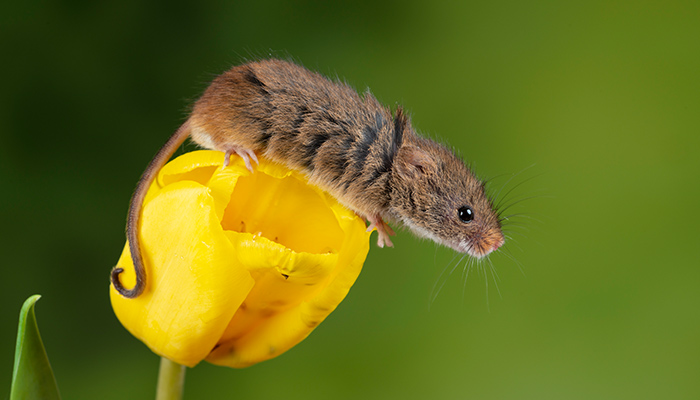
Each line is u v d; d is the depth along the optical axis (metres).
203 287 0.43
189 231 0.43
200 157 0.44
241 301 0.44
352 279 0.44
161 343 0.44
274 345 0.44
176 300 0.44
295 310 0.44
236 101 0.46
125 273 0.44
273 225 0.45
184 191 0.44
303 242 0.45
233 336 0.44
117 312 0.44
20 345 0.43
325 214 0.45
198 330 0.44
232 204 0.45
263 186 0.45
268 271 0.44
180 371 0.44
